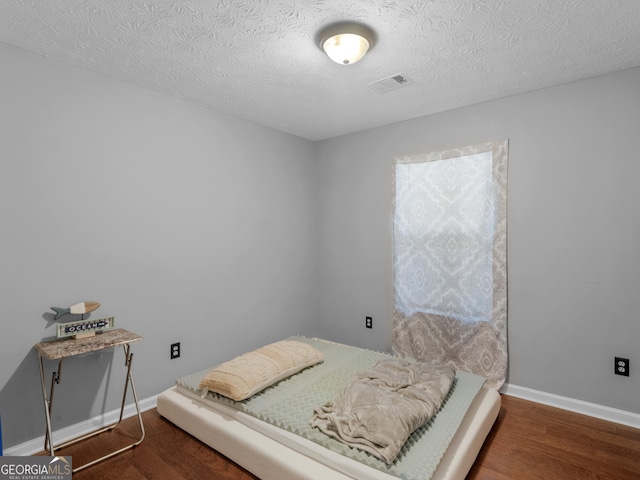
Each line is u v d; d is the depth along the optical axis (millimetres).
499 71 2314
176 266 2742
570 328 2543
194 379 2398
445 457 1609
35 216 2053
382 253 3506
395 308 3367
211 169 2980
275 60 2150
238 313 3219
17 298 1996
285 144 3672
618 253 2365
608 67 2271
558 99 2547
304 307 3914
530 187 2678
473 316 2926
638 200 2293
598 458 1969
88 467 1908
